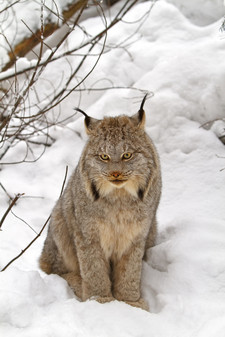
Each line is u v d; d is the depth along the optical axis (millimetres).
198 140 5855
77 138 6555
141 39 7438
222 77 6211
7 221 5328
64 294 3875
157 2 7812
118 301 3789
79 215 3938
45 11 7207
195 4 7875
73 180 4184
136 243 3967
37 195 5824
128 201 3797
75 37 7586
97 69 7062
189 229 4492
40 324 3283
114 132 3635
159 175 4121
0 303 3303
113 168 3545
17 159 6445
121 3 8266
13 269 3744
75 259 4383
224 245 4160
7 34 7051
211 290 3742
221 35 6926
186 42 7215
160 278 4121
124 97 6559
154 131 6086
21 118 5336
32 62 6609
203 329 3289
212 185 5316
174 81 6418
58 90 7117
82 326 3314
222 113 6113
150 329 3369
